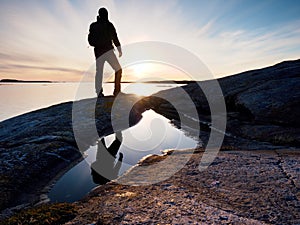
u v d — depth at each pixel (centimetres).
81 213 326
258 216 288
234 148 686
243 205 316
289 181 388
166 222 284
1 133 802
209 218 287
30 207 381
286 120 886
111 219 301
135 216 304
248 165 480
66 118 923
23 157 550
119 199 362
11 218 311
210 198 342
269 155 557
